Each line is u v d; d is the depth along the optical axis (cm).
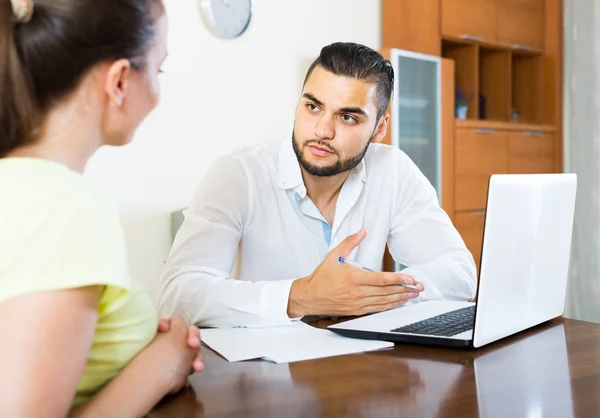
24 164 72
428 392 89
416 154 380
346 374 98
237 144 345
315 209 180
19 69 72
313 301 135
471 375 97
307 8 371
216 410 83
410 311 140
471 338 111
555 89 474
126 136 84
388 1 396
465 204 407
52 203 69
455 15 404
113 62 77
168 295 152
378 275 132
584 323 135
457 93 421
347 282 133
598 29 455
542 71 480
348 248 138
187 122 325
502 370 100
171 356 87
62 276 65
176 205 323
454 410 82
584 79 464
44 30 73
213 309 138
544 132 464
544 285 130
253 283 141
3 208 69
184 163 325
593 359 106
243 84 346
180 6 319
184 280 149
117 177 303
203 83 330
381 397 87
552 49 474
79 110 76
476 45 421
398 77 365
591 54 460
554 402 85
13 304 64
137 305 86
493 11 429
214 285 144
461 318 130
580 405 83
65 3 73
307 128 163
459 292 171
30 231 67
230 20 336
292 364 104
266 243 181
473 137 411
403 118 370
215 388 92
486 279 108
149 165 313
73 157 77
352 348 113
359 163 181
